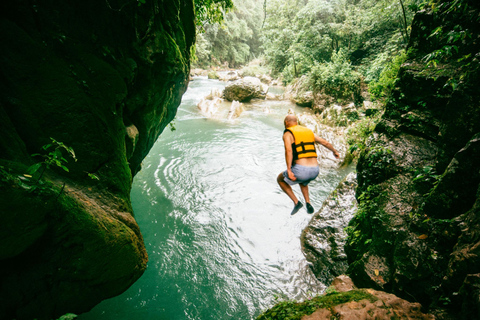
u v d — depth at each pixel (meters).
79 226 2.50
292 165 3.07
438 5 4.38
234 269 5.08
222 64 44.72
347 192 6.72
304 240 5.80
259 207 7.00
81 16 3.05
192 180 8.16
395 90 4.77
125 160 3.66
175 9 4.79
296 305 2.79
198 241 5.73
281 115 15.69
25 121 2.46
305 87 18.72
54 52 2.76
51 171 2.58
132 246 3.26
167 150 10.19
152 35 4.14
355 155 9.64
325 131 11.09
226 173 8.72
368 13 19.81
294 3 27.88
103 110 3.23
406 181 4.04
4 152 2.19
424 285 2.91
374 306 2.48
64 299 2.58
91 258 2.67
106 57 3.42
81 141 2.89
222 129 12.84
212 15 7.08
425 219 3.32
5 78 2.37
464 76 3.18
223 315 4.19
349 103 14.36
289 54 24.64
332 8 22.41
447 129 3.34
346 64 15.15
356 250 4.50
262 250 5.58
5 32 2.37
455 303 2.49
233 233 6.03
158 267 4.97
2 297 2.11
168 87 5.22
